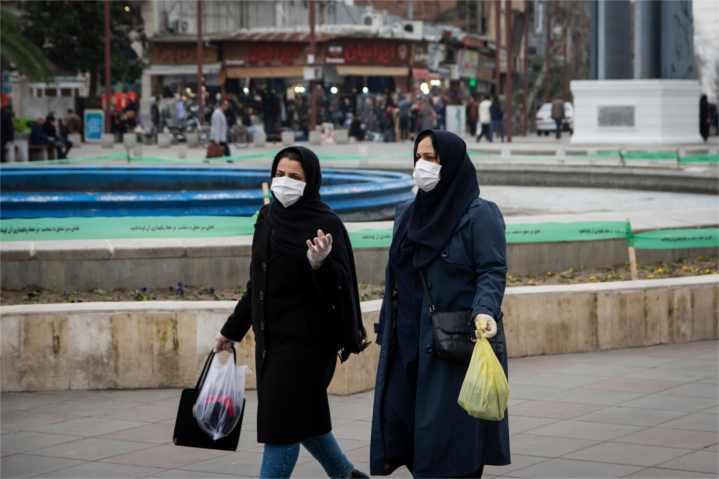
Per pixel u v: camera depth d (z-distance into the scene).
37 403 9.96
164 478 7.49
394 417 6.38
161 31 77.12
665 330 12.66
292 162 6.49
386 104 64.81
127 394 10.37
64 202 16.39
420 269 6.24
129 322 10.53
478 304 5.94
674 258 16.14
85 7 66.25
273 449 6.46
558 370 11.18
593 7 50.06
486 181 34.59
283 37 70.31
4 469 7.73
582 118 49.25
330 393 10.30
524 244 14.77
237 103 68.44
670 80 47.75
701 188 29.69
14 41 45.00
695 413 9.15
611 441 8.29
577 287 12.31
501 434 6.30
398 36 73.38
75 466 7.82
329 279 6.38
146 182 25.58
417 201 6.46
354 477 6.90
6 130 38.69
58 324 10.45
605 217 16.72
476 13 101.75
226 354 7.09
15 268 12.60
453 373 6.16
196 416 6.72
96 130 64.12
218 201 17.02
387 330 6.52
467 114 70.38
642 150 43.59
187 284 13.08
